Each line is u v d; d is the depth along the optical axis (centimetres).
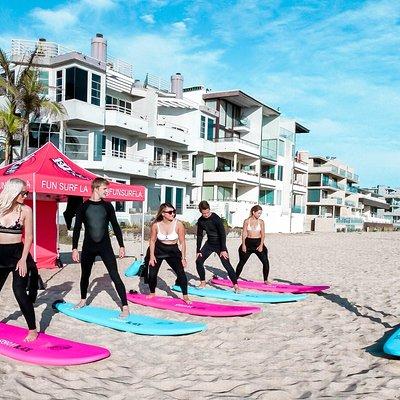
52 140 2348
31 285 470
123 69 2902
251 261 1415
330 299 785
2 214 435
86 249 565
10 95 2022
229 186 3884
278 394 360
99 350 435
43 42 2380
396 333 486
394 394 361
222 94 3659
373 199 8494
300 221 4803
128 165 2630
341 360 448
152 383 382
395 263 1394
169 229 677
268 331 562
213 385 379
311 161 6444
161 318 625
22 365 405
